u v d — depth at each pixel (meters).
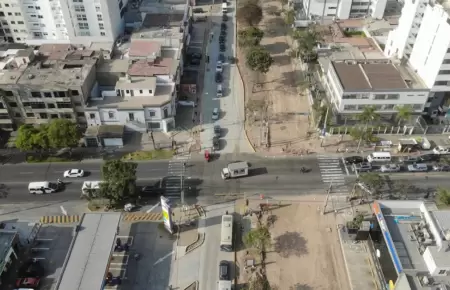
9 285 90.62
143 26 159.75
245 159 121.88
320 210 106.94
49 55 137.50
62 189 112.62
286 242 99.62
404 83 127.69
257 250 97.06
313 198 110.31
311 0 188.12
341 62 139.38
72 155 123.00
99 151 124.44
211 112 139.38
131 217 104.81
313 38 162.00
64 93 120.94
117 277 91.75
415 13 133.25
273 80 155.62
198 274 92.94
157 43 146.38
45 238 99.88
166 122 128.75
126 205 106.56
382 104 127.50
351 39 170.50
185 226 102.69
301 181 115.06
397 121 129.75
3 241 93.69
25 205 108.12
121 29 161.75
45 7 154.00
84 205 108.12
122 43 154.75
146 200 109.56
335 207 107.75
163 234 101.00
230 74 158.62
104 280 84.94
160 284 91.00
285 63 165.12
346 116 129.88
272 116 138.12
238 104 143.50
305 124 134.75
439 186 112.50
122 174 103.19
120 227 102.31
